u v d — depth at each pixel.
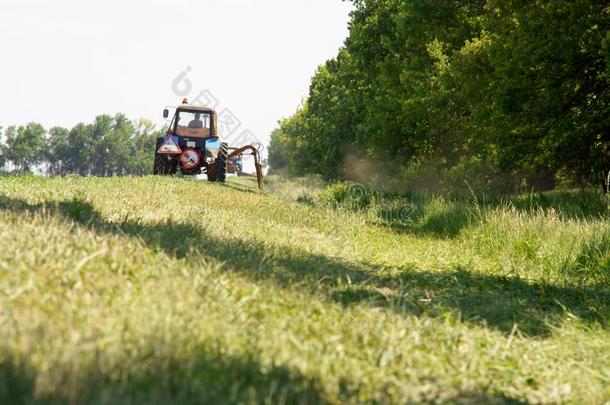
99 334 7.35
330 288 13.16
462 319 12.80
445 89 63.25
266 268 13.48
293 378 7.37
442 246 25.47
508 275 20.06
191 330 7.97
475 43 54.88
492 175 63.09
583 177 51.47
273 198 38.78
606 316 14.52
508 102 47.69
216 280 10.87
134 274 10.17
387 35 80.12
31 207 16.38
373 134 79.00
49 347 6.69
